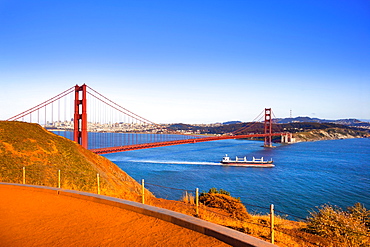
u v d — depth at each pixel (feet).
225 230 20.13
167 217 24.44
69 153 86.74
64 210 29.07
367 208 110.73
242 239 18.12
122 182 87.81
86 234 22.03
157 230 22.29
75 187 57.00
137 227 23.18
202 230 21.18
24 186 39.93
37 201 33.17
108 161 107.86
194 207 46.24
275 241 28.27
